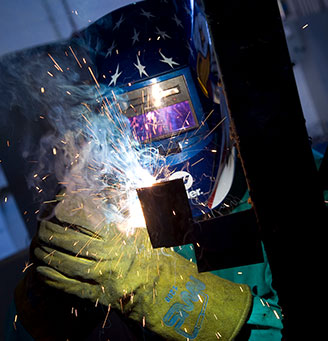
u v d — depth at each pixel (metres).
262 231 0.69
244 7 0.61
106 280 0.94
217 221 0.74
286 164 0.65
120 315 0.94
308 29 3.04
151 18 1.12
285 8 3.09
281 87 0.63
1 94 1.96
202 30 1.15
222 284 1.02
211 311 0.94
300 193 0.66
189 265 1.04
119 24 1.14
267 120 0.64
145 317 0.93
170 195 0.74
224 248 0.75
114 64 1.13
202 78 1.13
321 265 0.69
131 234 1.03
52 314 0.98
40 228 1.03
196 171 1.16
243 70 0.63
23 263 2.29
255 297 1.09
